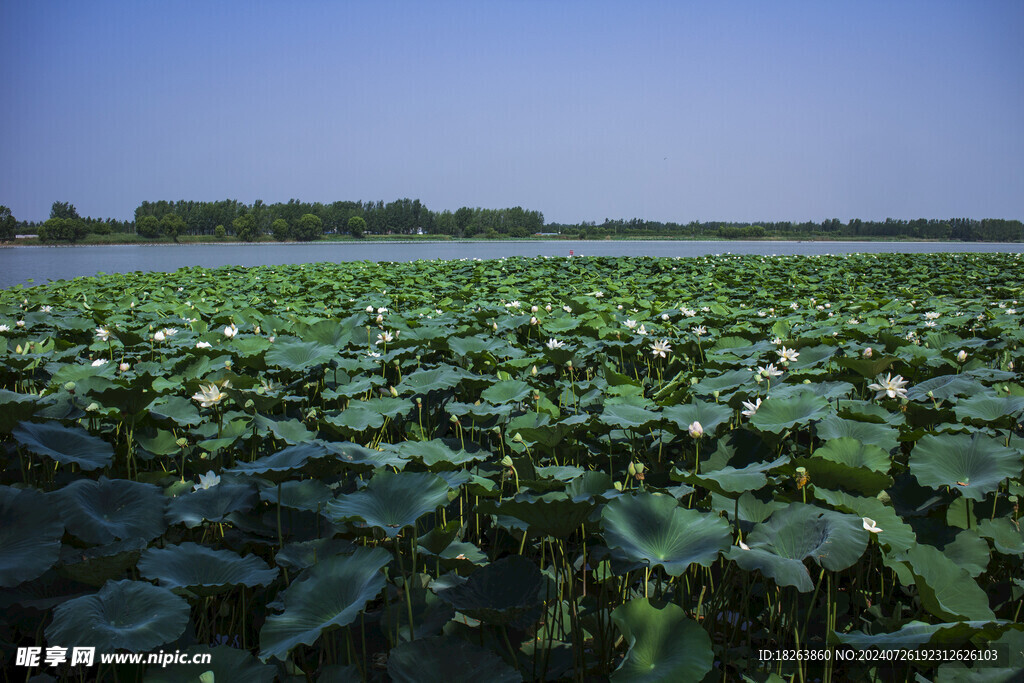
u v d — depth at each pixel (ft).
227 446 14.78
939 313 38.32
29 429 12.76
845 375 22.70
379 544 12.57
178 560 9.79
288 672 9.49
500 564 10.02
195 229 486.38
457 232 572.10
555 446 15.74
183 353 25.17
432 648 8.46
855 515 9.97
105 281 65.77
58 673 9.79
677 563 8.73
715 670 9.32
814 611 11.19
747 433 14.85
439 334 26.96
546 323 32.96
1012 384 19.57
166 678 7.94
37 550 9.19
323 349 23.04
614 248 376.07
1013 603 11.12
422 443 14.48
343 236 542.57
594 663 9.88
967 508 12.00
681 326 34.60
